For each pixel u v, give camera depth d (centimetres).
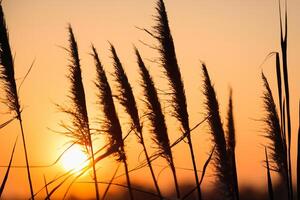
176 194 246
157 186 243
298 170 210
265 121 232
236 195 242
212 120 254
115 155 256
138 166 216
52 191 210
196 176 249
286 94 210
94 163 206
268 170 224
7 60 264
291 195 215
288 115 211
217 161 252
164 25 266
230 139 251
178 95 264
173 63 266
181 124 260
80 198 232
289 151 213
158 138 263
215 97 257
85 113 269
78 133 262
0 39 265
